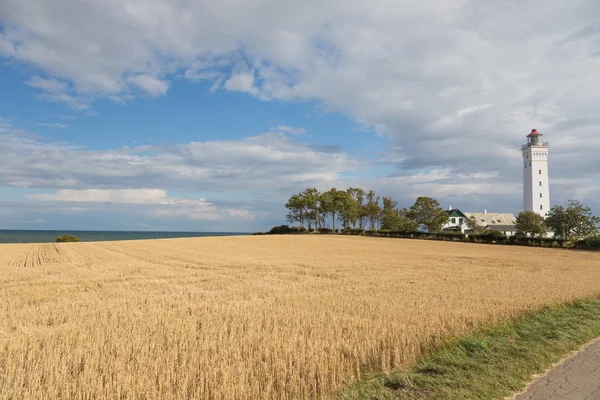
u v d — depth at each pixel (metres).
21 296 16.14
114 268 27.84
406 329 9.87
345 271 27.06
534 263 36.56
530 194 106.19
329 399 6.44
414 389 6.86
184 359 7.37
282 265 30.66
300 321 10.98
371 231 103.00
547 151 105.88
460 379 7.24
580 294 16.98
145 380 6.48
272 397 6.34
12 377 6.74
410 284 20.16
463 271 27.89
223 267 29.06
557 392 6.68
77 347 8.24
